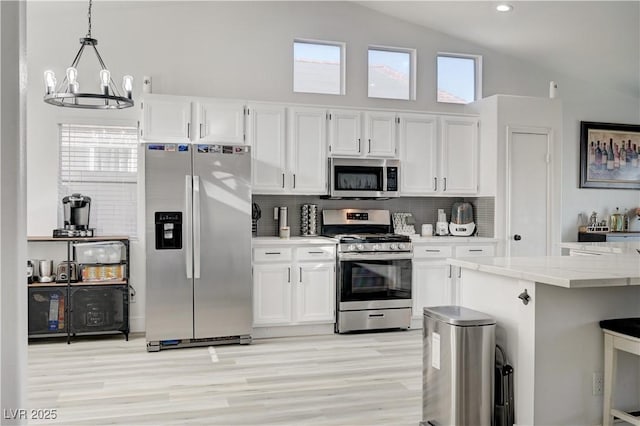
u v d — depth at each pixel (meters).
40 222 5.09
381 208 6.01
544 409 2.72
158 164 4.62
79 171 5.23
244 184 4.83
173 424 2.99
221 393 3.51
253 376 3.87
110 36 5.23
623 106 6.87
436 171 5.79
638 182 6.92
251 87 5.61
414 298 5.48
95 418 3.07
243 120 5.18
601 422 2.85
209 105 5.09
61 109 5.11
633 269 2.77
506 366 2.82
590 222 6.72
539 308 2.71
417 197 6.13
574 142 6.68
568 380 2.77
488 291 3.06
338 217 5.79
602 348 2.84
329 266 5.23
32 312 4.81
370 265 5.28
